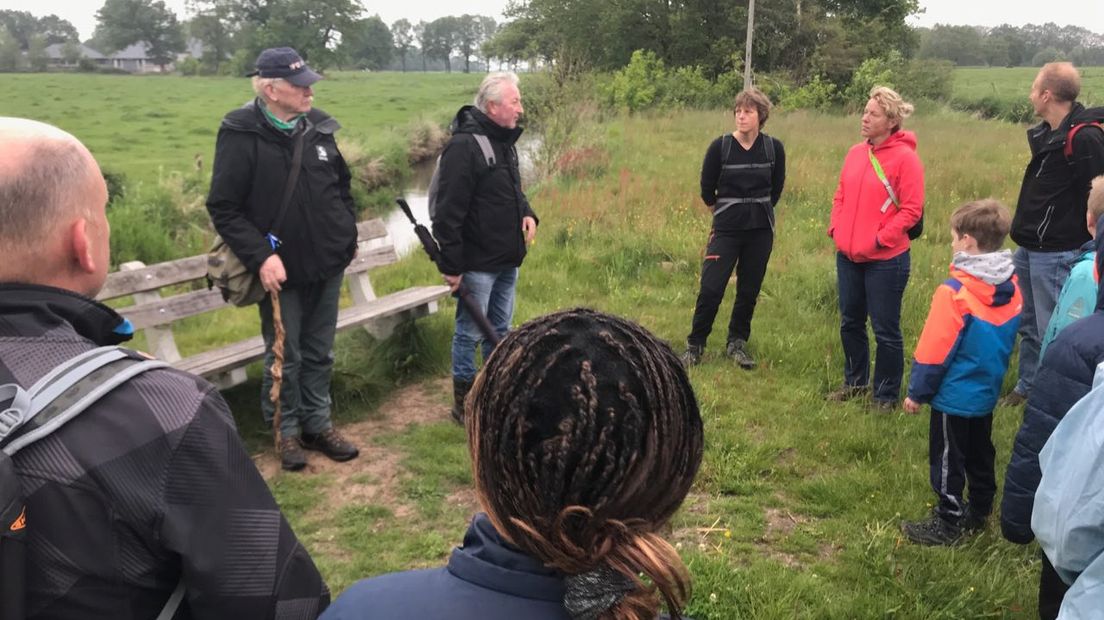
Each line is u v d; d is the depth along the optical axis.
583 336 0.96
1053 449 1.82
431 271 8.02
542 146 15.64
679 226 9.07
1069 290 3.44
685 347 5.91
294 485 4.09
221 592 1.25
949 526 3.48
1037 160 4.50
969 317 3.23
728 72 33.28
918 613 3.03
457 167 4.21
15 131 1.34
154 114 38.69
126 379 1.24
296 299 4.10
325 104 45.88
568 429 0.89
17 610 1.10
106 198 1.44
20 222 1.30
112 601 1.19
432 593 0.98
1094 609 1.59
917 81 33.34
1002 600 3.06
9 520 1.08
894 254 4.62
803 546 3.52
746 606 3.07
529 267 7.87
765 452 4.30
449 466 4.26
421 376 5.45
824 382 5.26
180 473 1.23
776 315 6.51
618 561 0.89
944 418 3.36
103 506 1.18
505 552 0.97
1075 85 4.34
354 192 18.12
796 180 12.01
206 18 98.56
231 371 4.59
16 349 1.24
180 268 4.73
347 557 3.53
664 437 0.92
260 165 3.84
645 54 38.59
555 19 41.28
